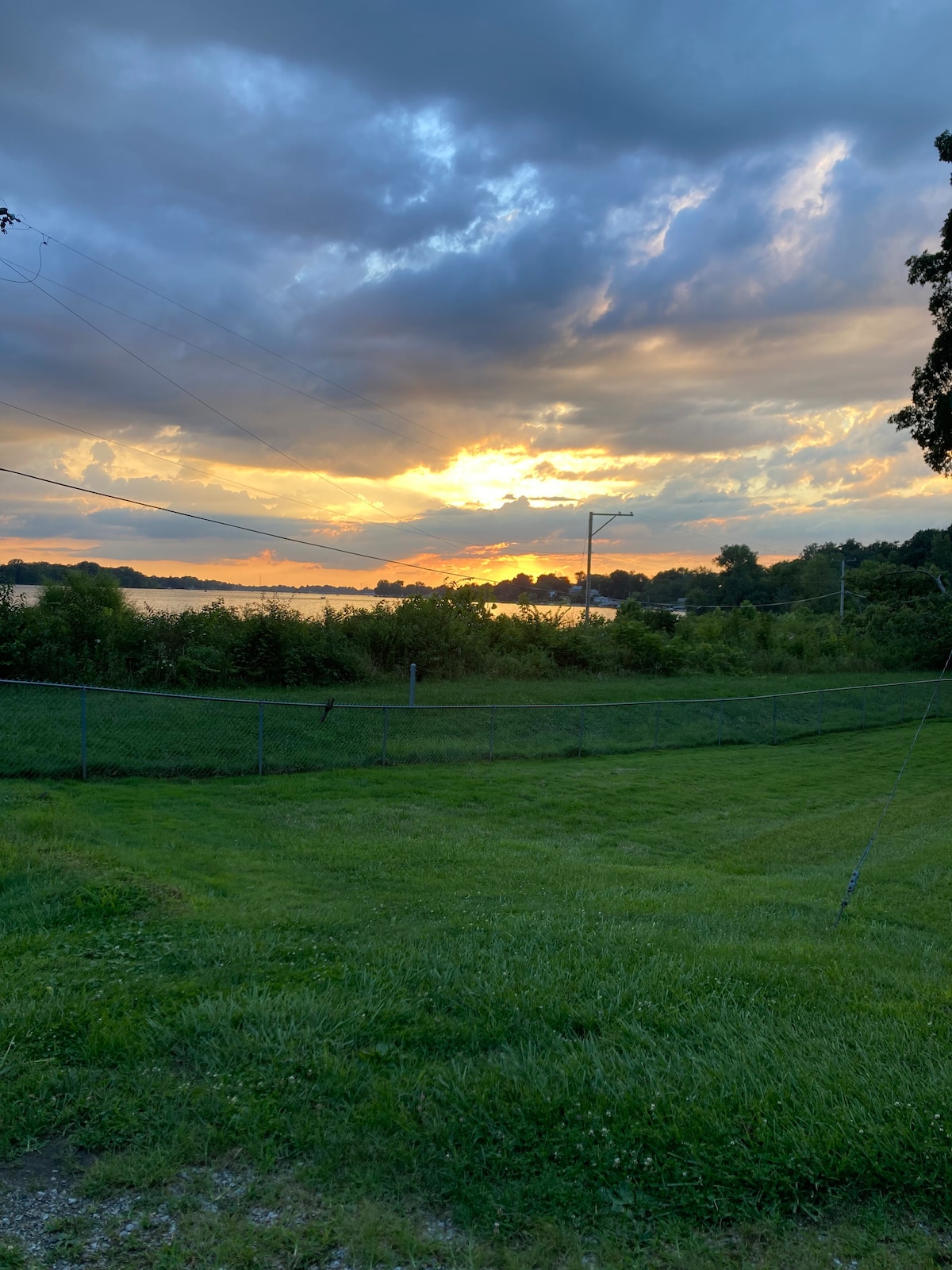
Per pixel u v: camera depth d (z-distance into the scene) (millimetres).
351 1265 2924
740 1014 4867
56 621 28969
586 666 43125
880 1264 2980
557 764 22281
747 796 19125
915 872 11492
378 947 6137
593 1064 4176
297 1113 3758
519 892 9383
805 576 96625
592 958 5992
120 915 6879
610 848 13859
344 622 36750
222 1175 3381
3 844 8727
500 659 40219
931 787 20875
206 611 32750
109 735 19953
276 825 13547
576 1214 3207
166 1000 4871
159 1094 3861
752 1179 3346
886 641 52500
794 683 44625
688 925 7762
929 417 32031
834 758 25578
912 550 84250
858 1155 3439
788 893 10148
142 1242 2998
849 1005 5191
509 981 5344
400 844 12438
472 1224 3143
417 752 21969
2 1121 3635
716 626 54844
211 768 18016
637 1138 3578
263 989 5090
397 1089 3936
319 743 21797
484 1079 3992
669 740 27734
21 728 19625
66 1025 4453
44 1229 3055
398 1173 3402
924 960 6914
